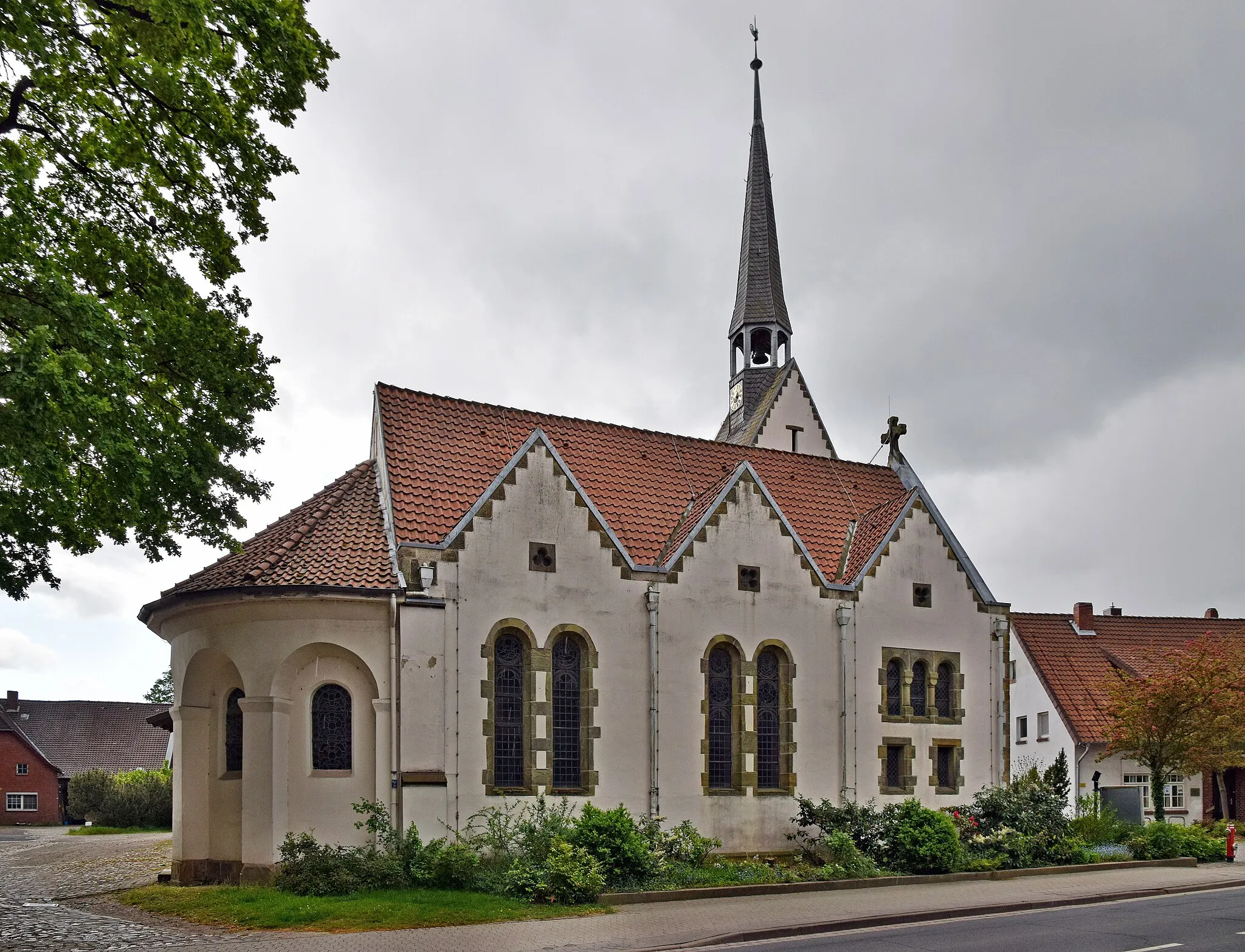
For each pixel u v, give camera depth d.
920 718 29.11
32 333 13.70
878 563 29.28
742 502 27.56
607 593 25.20
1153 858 28.75
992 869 25.09
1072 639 46.25
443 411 27.89
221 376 19.59
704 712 25.97
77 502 17.08
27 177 15.98
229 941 15.71
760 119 54.03
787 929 17.14
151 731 75.12
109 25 17.34
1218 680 36.16
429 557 23.02
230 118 18.47
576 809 23.86
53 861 29.00
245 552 23.89
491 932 16.45
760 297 50.91
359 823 21.02
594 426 30.58
